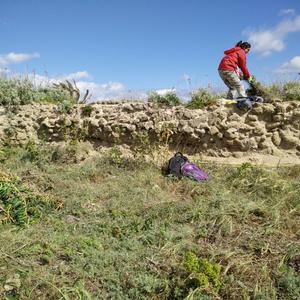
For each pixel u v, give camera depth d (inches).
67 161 330.0
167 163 297.6
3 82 414.9
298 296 149.9
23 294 148.9
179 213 218.2
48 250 176.6
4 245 179.2
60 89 443.5
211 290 149.9
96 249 181.0
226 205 220.4
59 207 228.7
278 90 353.7
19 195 220.7
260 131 321.1
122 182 270.5
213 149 331.6
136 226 203.2
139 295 150.8
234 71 339.0
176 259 172.9
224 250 178.1
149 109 351.9
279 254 176.4
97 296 150.7
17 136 387.5
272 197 235.1
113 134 353.7
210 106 339.0
